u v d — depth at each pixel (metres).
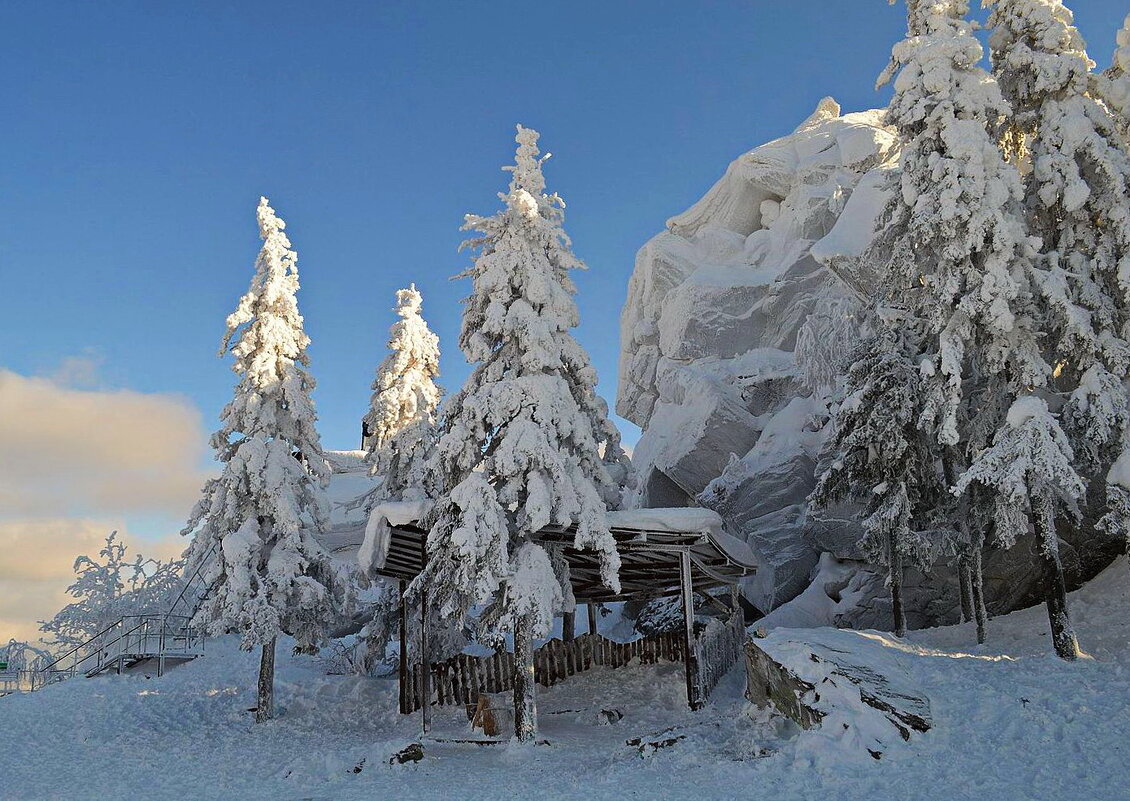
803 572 32.38
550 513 16.34
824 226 43.41
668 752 13.20
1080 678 12.98
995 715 11.85
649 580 23.52
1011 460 15.91
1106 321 18.02
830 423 33.62
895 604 21.53
